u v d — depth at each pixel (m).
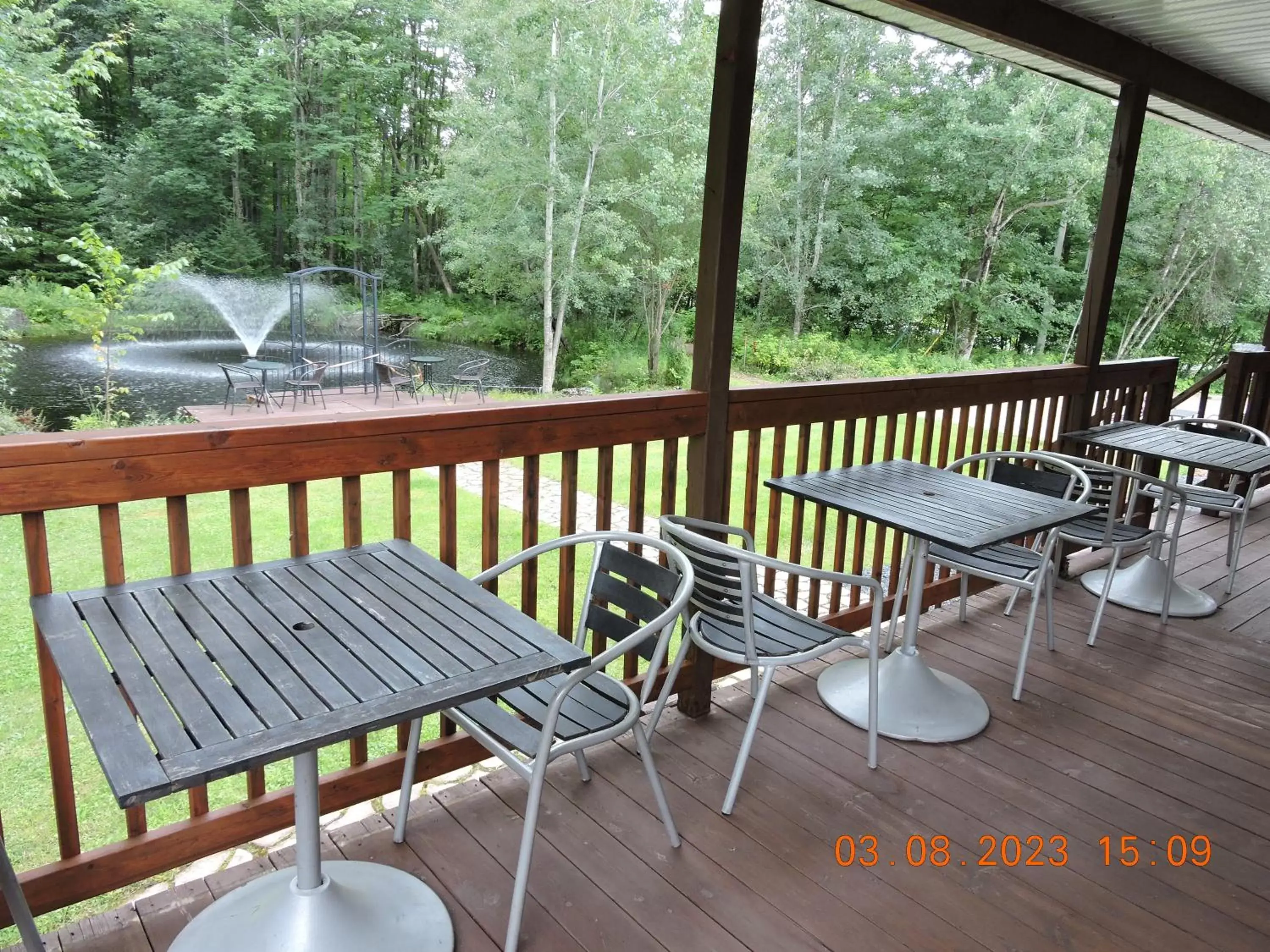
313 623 1.41
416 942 1.60
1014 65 3.54
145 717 1.10
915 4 2.54
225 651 1.29
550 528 6.91
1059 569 3.91
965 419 3.41
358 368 16.86
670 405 2.35
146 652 1.27
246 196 21.55
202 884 1.76
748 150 2.29
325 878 1.60
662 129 18.08
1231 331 19.44
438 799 2.10
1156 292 19.14
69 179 18.25
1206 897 1.85
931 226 18.84
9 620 4.49
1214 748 2.48
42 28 10.00
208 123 19.81
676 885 1.81
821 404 2.80
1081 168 17.75
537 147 18.03
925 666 2.68
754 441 2.63
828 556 6.40
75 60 17.06
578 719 1.71
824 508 3.00
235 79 19.98
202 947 1.53
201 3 19.25
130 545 5.84
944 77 18.48
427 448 1.90
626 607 1.93
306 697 1.17
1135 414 4.42
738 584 1.99
